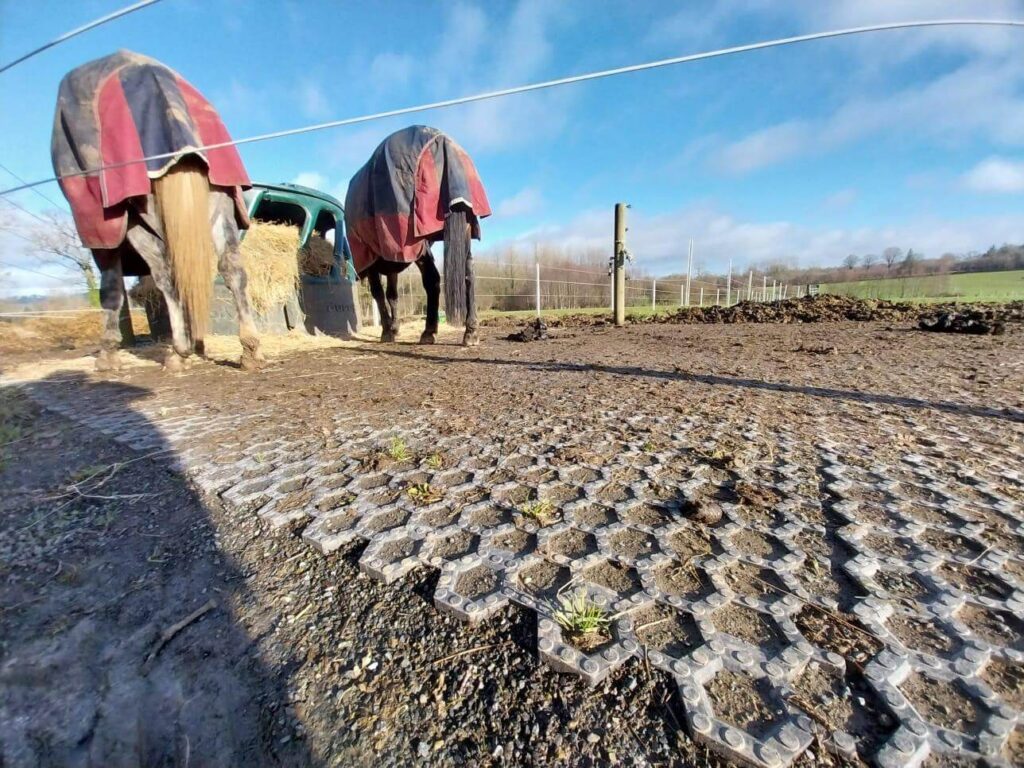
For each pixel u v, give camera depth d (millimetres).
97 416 2549
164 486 1625
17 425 2389
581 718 714
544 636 859
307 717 763
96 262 4016
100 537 1310
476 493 1467
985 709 687
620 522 1255
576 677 781
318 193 7430
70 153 3271
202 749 733
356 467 1723
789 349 4582
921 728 659
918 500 1330
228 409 2672
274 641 920
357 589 1046
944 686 729
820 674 757
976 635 829
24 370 4215
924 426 1994
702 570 1034
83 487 1621
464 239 4895
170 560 1196
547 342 5945
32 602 1049
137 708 800
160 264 3723
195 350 4820
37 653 905
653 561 1072
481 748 689
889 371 3250
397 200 4719
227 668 867
